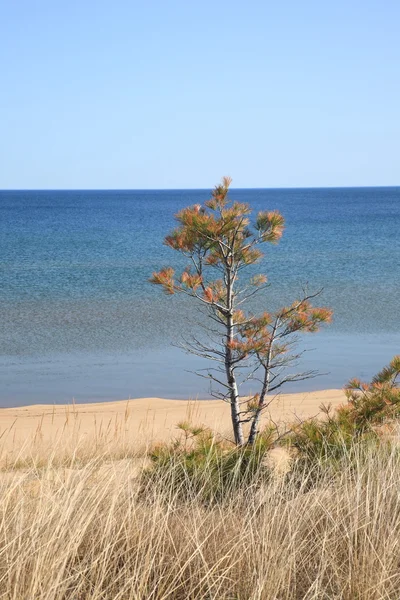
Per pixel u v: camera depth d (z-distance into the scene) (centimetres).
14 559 311
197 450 547
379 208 18050
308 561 344
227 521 385
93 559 326
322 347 2269
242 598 319
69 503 358
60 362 2080
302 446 560
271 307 3012
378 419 624
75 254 5962
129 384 1798
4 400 1645
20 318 2884
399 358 684
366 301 3316
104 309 3123
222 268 810
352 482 420
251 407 781
